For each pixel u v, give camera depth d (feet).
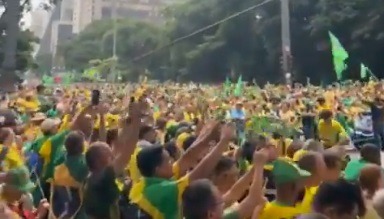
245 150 25.54
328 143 47.39
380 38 214.48
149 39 427.74
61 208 24.35
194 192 15.26
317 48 239.30
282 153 28.89
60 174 24.53
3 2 205.67
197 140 21.81
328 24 227.61
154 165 18.60
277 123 44.88
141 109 22.67
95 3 613.52
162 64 397.80
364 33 219.61
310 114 59.16
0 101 75.25
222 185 19.48
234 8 290.97
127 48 435.53
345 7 225.97
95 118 33.73
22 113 62.34
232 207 17.65
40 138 31.17
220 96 121.08
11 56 174.19
